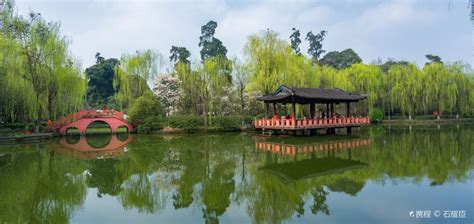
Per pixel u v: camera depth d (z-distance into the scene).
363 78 43.41
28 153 21.64
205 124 36.06
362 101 43.41
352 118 30.84
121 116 36.97
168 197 11.19
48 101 31.50
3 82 25.91
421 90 43.97
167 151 21.47
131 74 39.94
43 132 32.38
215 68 36.62
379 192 10.73
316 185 11.93
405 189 11.00
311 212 9.16
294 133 28.88
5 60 26.23
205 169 15.46
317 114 39.12
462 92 43.72
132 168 16.16
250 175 14.00
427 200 9.80
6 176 14.76
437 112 46.94
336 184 11.94
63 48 30.39
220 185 12.55
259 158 18.06
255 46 33.00
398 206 9.34
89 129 41.12
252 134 32.44
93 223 8.84
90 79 62.25
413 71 44.34
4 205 10.60
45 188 12.66
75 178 14.27
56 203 10.76
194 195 11.33
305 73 35.22
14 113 30.05
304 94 27.11
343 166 15.16
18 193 11.97
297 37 72.25
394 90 44.16
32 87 28.84
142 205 10.35
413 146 21.27
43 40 29.08
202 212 9.55
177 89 41.72
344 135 29.22
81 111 35.19
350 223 8.20
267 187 11.99
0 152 22.19
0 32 26.75
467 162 15.38
